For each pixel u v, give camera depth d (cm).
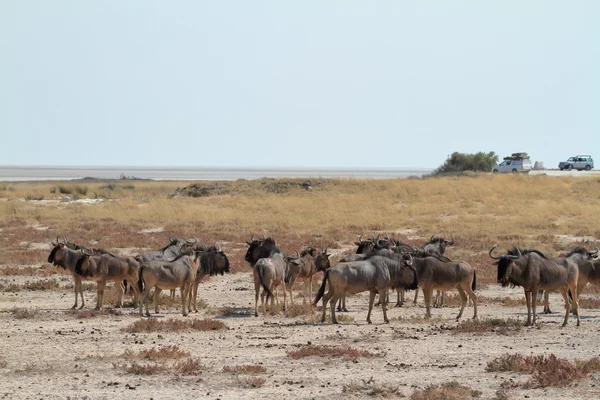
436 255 5878
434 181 18975
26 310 5866
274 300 6719
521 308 6556
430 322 5684
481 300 6906
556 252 9812
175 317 5881
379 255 5691
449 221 13712
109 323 5531
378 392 3578
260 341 4881
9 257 9506
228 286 7794
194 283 6238
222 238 11506
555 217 13975
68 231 12338
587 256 5969
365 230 12638
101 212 15562
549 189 17588
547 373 3856
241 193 18600
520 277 5472
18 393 3559
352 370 4081
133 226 13338
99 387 3684
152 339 4894
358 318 5922
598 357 4297
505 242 10838
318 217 14425
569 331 5303
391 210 15288
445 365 4209
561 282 5509
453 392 3553
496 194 17250
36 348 4581
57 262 6188
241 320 5797
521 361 4162
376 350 4594
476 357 4431
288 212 15150
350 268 5556
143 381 3809
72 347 4619
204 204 16925
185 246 6600
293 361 4288
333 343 4812
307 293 7150
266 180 19775
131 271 6203
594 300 6725
